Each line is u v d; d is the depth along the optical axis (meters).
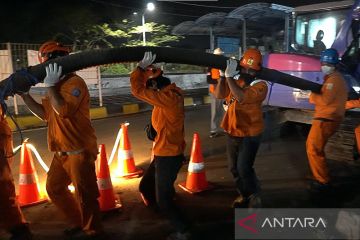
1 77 10.12
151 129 3.58
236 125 4.02
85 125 3.40
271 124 7.47
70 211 3.75
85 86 3.33
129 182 5.39
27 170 4.60
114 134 8.61
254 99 3.76
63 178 3.63
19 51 10.38
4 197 3.45
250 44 15.86
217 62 3.69
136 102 12.80
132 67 19.70
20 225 3.60
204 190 4.97
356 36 6.19
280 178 5.42
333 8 7.19
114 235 3.84
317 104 4.64
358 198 4.61
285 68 6.43
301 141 7.54
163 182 3.52
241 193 4.41
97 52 3.24
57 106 3.08
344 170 5.69
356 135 5.14
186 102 13.41
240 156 4.10
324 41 7.41
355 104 5.09
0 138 3.40
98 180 4.34
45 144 7.75
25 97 3.46
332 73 4.56
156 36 21.70
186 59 3.58
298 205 4.44
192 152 5.00
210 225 4.00
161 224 4.08
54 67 3.06
